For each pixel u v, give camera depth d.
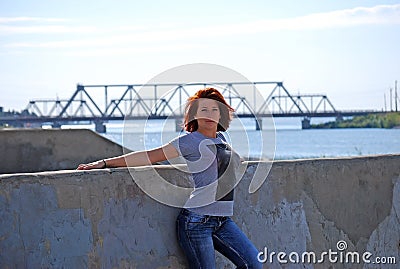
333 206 6.20
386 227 6.69
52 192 4.54
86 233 4.66
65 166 10.20
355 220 6.39
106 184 4.76
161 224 4.99
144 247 4.90
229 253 4.86
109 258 4.75
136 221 4.88
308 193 5.99
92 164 4.84
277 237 5.72
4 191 4.39
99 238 4.71
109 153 10.38
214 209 4.77
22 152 9.99
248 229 5.52
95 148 10.34
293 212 5.86
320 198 6.09
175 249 5.04
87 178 4.68
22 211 4.44
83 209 4.65
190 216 4.79
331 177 6.20
